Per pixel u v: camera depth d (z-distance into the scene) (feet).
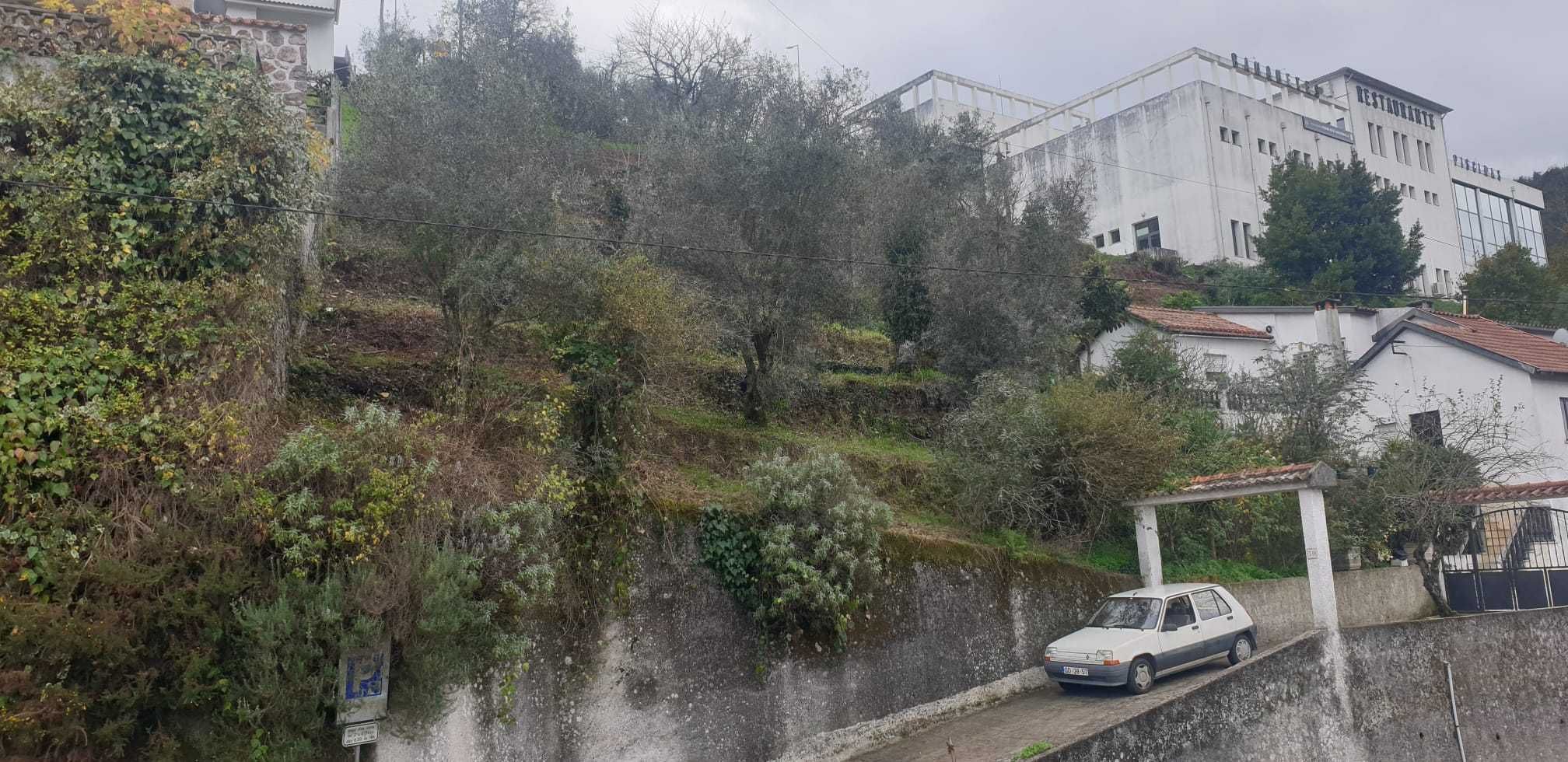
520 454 33.71
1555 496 51.72
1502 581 57.47
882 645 39.65
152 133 32.60
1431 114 182.91
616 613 33.53
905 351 65.62
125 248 30.63
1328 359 76.79
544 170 42.80
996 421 50.37
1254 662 40.29
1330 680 42.86
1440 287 168.04
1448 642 48.11
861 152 58.29
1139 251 131.44
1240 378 69.56
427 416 33.17
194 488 27.09
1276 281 123.03
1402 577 57.11
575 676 32.09
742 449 46.88
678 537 35.96
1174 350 71.77
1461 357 76.33
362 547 27.78
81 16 33.86
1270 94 160.04
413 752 28.22
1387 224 126.00
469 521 30.22
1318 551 44.70
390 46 77.36
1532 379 72.59
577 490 33.50
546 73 86.38
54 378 27.78
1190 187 137.18
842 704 38.01
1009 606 44.45
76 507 26.43
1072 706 40.01
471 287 38.06
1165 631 42.65
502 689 29.81
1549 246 213.66
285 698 25.57
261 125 34.17
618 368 38.63
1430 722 45.91
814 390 55.67
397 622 27.48
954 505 49.57
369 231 40.34
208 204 32.19
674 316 40.75
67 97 31.63
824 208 50.19
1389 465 58.75
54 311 28.76
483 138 41.29
